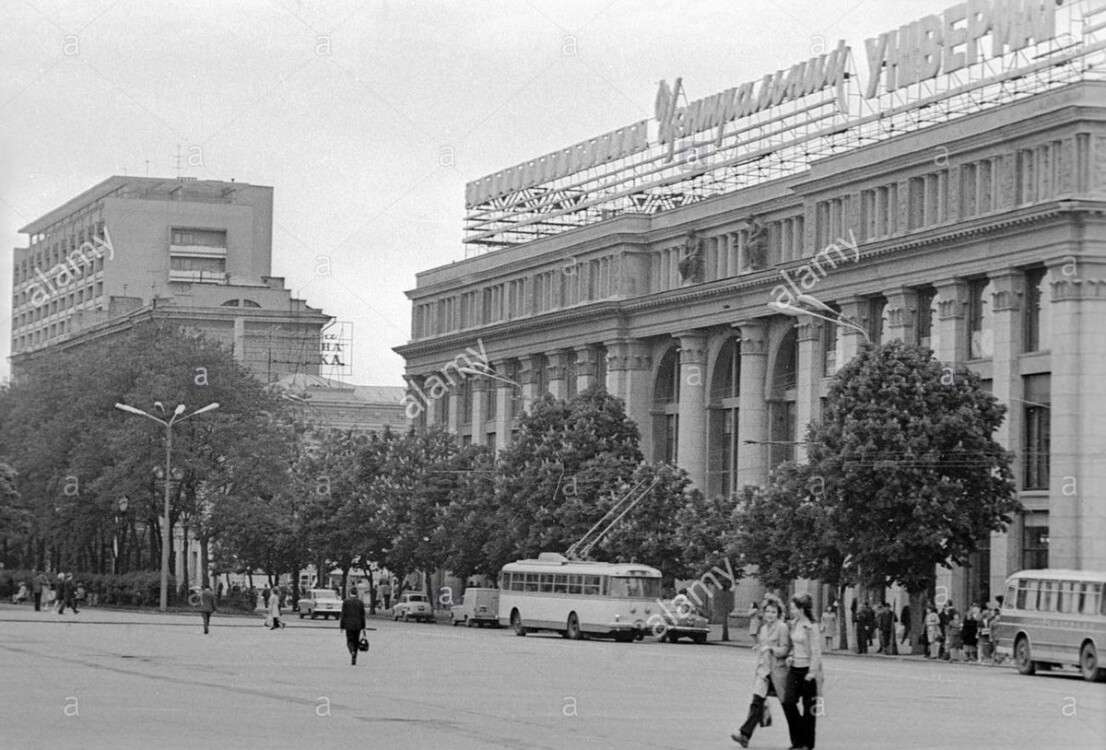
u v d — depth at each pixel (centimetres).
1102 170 9744
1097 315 9756
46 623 10688
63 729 3769
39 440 14712
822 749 3769
